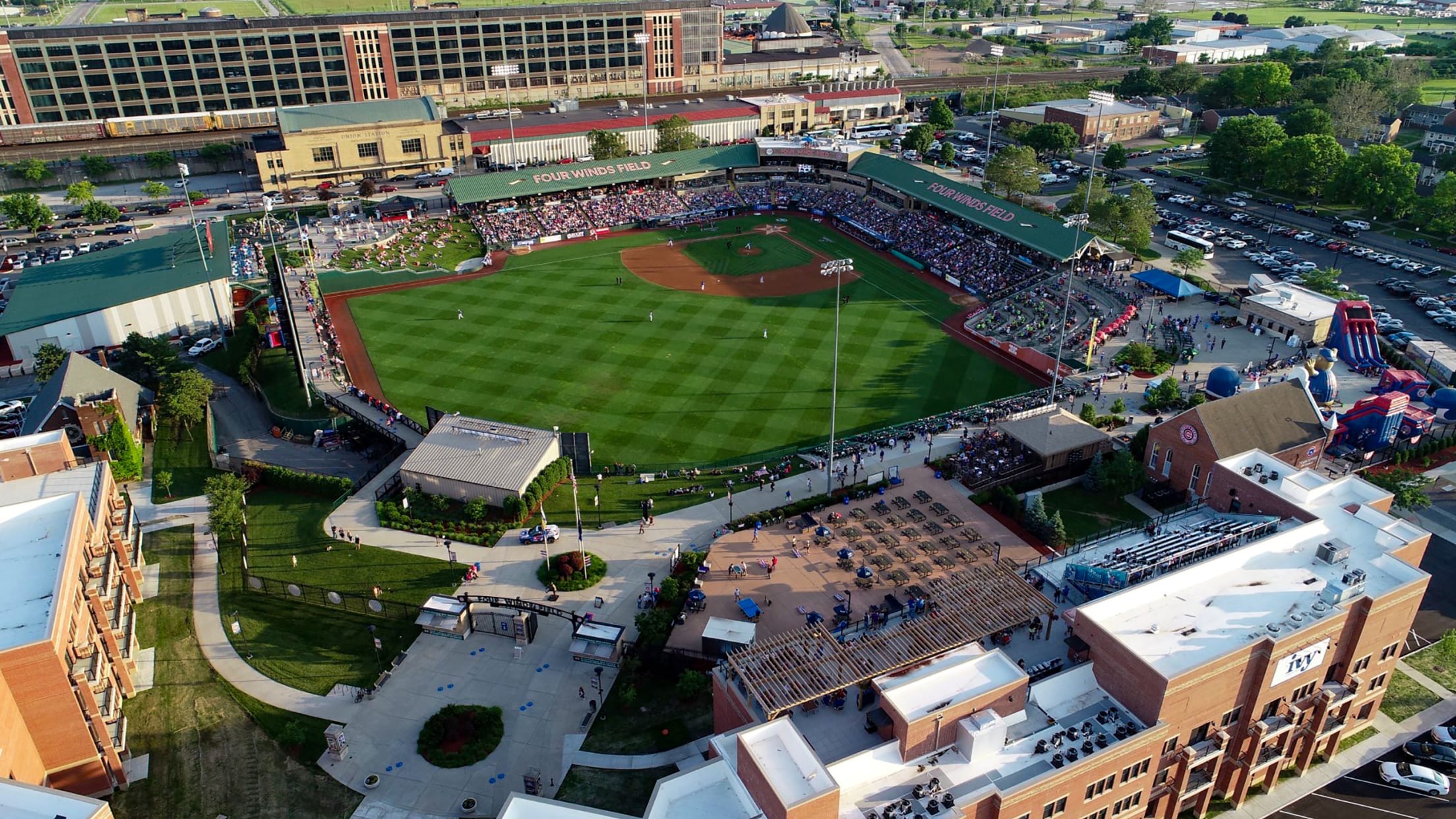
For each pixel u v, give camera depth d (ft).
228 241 481.05
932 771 162.91
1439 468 307.17
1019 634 201.57
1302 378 288.30
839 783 159.43
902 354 389.80
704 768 160.35
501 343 402.52
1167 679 165.48
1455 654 227.61
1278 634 179.83
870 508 278.05
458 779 194.90
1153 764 174.81
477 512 279.08
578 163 595.47
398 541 273.33
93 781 190.90
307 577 258.16
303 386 368.27
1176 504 281.74
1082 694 181.16
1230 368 337.52
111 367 393.70
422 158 645.10
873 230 534.78
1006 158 537.65
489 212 561.02
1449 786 195.83
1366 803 194.08
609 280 474.90
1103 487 286.66
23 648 173.78
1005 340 398.21
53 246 529.45
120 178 654.53
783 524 270.87
